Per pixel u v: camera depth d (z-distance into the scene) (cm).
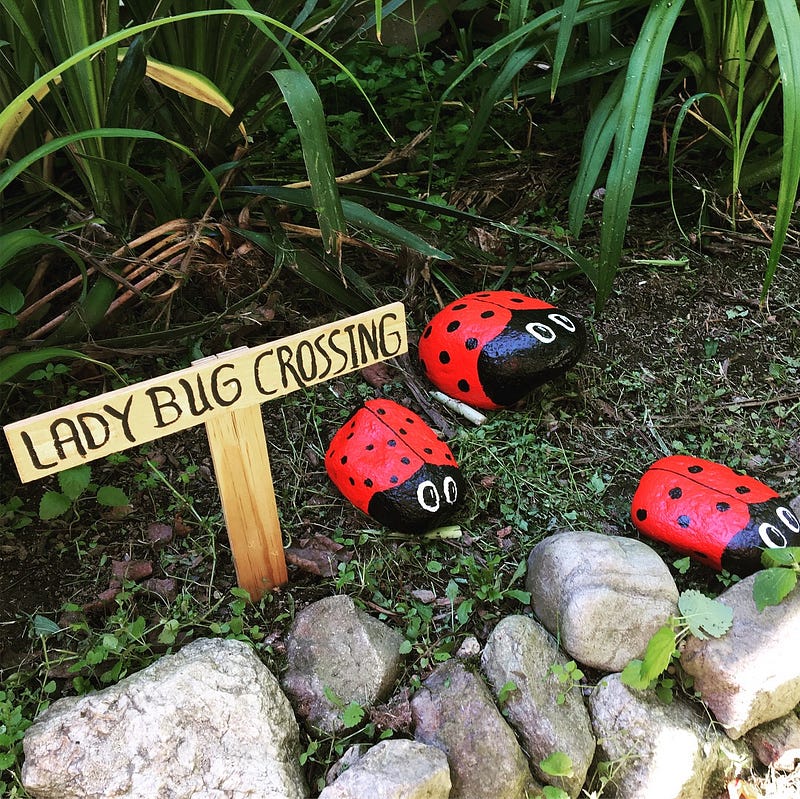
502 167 108
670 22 79
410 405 83
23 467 51
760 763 65
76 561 68
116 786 55
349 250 93
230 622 64
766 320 94
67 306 82
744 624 65
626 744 63
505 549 72
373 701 62
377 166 95
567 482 78
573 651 65
